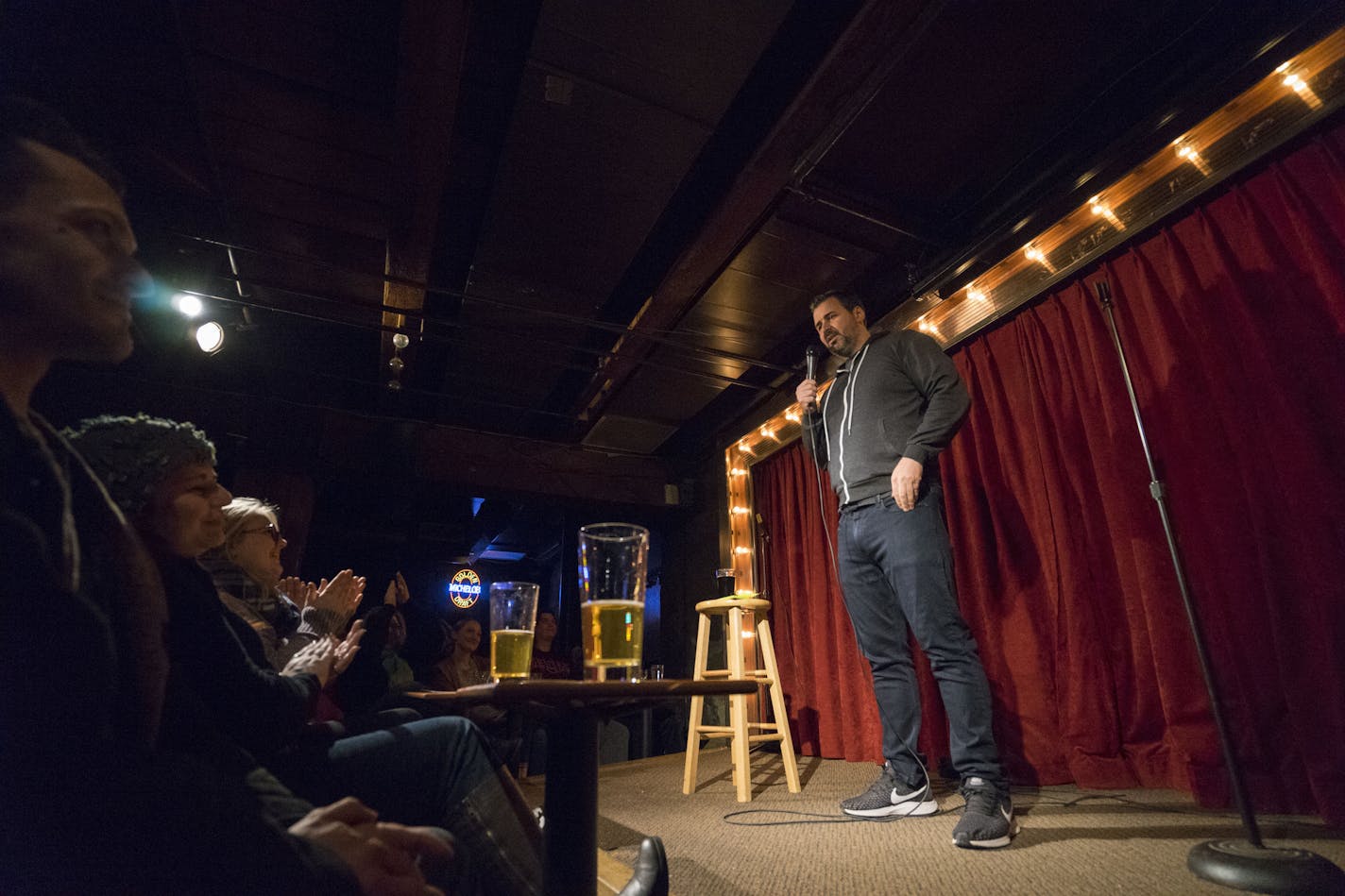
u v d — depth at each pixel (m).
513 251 3.73
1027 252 2.94
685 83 2.78
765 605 3.00
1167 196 2.45
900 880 1.41
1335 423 1.95
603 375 4.83
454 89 2.58
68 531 0.56
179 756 0.54
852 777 3.07
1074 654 2.59
